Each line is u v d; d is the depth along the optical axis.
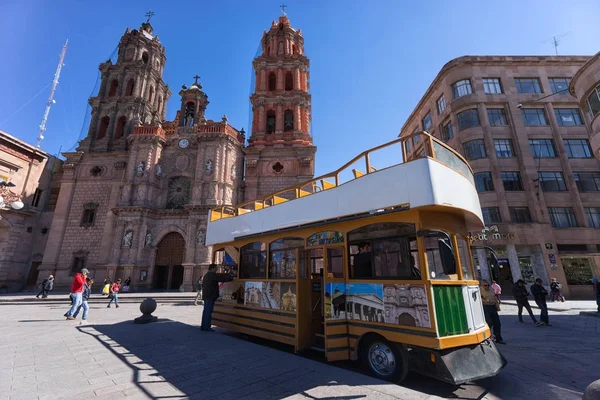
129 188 31.08
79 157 34.62
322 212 7.01
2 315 13.03
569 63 29.22
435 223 5.58
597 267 23.67
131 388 4.63
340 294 6.25
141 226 30.00
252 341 8.69
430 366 4.83
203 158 31.75
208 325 9.34
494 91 28.83
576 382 5.28
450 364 4.71
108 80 39.50
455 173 5.88
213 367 5.66
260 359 6.17
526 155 26.50
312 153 32.94
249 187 32.22
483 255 24.11
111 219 31.88
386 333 5.44
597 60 15.00
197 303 19.27
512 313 14.68
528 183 25.73
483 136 27.28
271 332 7.67
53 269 30.44
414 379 5.43
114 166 33.81
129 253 28.83
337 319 6.10
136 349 7.00
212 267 10.05
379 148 6.38
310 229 7.35
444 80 30.83
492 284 15.63
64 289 29.69
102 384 4.79
